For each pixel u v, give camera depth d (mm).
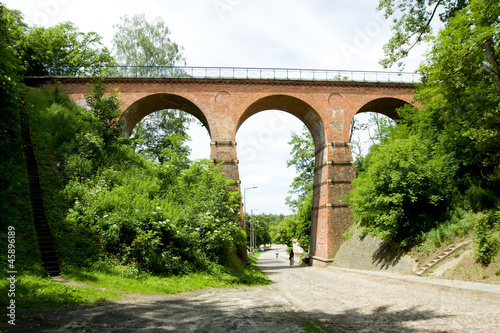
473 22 12484
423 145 18688
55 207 13641
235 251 20531
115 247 12266
